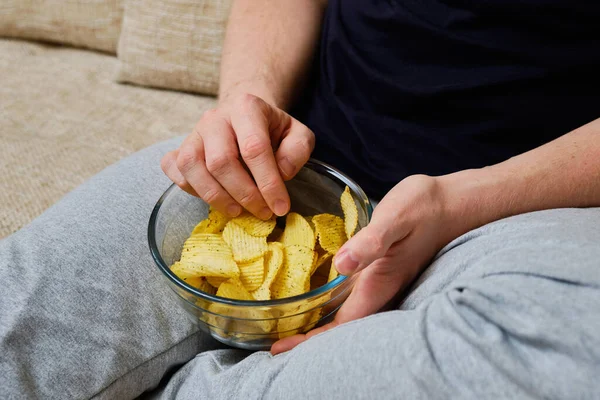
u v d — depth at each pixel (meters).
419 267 0.56
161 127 1.25
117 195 0.74
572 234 0.44
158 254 0.57
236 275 0.55
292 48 0.86
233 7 0.94
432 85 0.67
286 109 0.84
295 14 0.89
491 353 0.38
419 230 0.52
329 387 0.43
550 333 0.38
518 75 0.63
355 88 0.75
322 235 0.60
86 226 0.69
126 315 0.64
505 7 0.62
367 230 0.49
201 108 1.31
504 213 0.56
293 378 0.46
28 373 0.58
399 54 0.70
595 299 0.38
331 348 0.45
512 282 0.41
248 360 0.55
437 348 0.40
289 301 0.51
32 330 0.60
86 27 1.47
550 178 0.56
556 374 0.37
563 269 0.40
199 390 0.58
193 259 0.57
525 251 0.44
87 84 1.39
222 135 0.62
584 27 0.61
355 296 0.55
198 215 0.68
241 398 0.50
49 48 1.54
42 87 1.37
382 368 0.41
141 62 1.33
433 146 0.68
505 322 0.39
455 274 0.49
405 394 0.39
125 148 1.19
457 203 0.55
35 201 1.06
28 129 1.23
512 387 0.37
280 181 0.59
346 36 0.76
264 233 0.60
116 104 1.32
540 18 0.61
